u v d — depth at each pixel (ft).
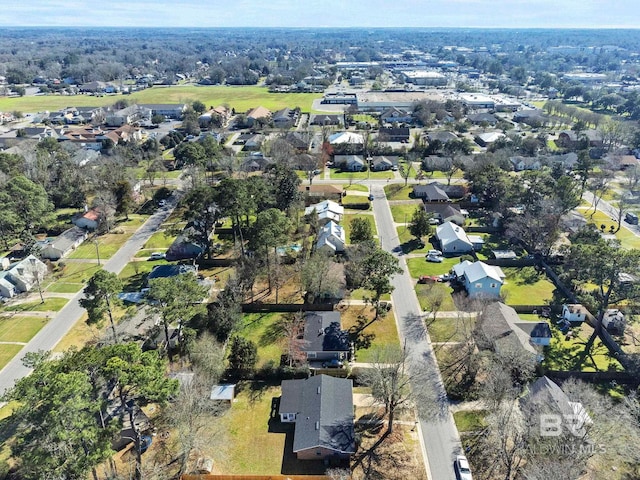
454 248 278.67
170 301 172.35
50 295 237.45
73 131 555.28
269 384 177.17
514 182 315.99
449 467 142.41
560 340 199.62
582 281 217.56
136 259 272.51
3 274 240.32
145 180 395.75
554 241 264.93
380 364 171.53
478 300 212.43
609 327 204.23
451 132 521.24
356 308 224.53
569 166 405.80
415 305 226.58
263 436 153.69
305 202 344.49
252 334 206.69
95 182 348.38
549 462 123.34
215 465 142.82
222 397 166.40
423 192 362.53
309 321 204.33
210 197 248.32
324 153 451.53
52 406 102.68
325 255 238.89
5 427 151.33
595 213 331.57
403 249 284.00
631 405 143.64
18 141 479.41
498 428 139.13
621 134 482.28
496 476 138.62
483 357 174.09
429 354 191.72
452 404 166.71
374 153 465.88
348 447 143.54
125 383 113.29
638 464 138.92
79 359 120.78
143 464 141.49
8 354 193.36
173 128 595.06
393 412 160.76
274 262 245.45
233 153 443.32
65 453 107.45
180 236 282.56
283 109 652.89
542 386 159.43
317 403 157.48
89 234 303.89
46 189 340.18
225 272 258.78
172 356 186.91
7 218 268.00
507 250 277.64
